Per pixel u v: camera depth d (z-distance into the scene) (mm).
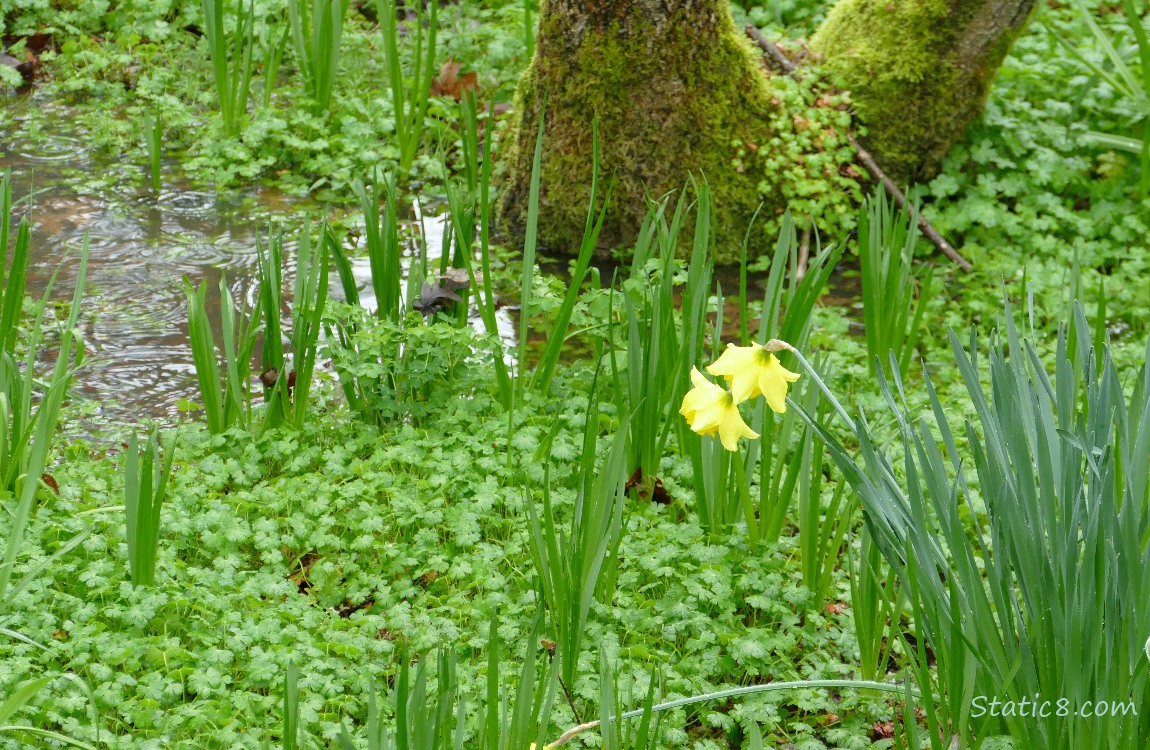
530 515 2742
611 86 5219
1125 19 7066
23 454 3338
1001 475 2314
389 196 3879
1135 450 2230
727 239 5512
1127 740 2211
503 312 4969
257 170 5824
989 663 2357
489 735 2211
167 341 4523
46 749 2479
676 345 3496
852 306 5223
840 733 2752
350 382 3902
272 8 6996
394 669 2807
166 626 2891
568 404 3959
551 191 5438
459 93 6449
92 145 6059
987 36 5602
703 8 5199
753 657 2854
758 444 3316
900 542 2379
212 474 3533
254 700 2633
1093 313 5133
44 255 5031
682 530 3314
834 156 5609
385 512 3393
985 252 5531
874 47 5758
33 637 2740
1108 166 5953
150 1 7090
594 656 2820
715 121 5352
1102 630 2166
